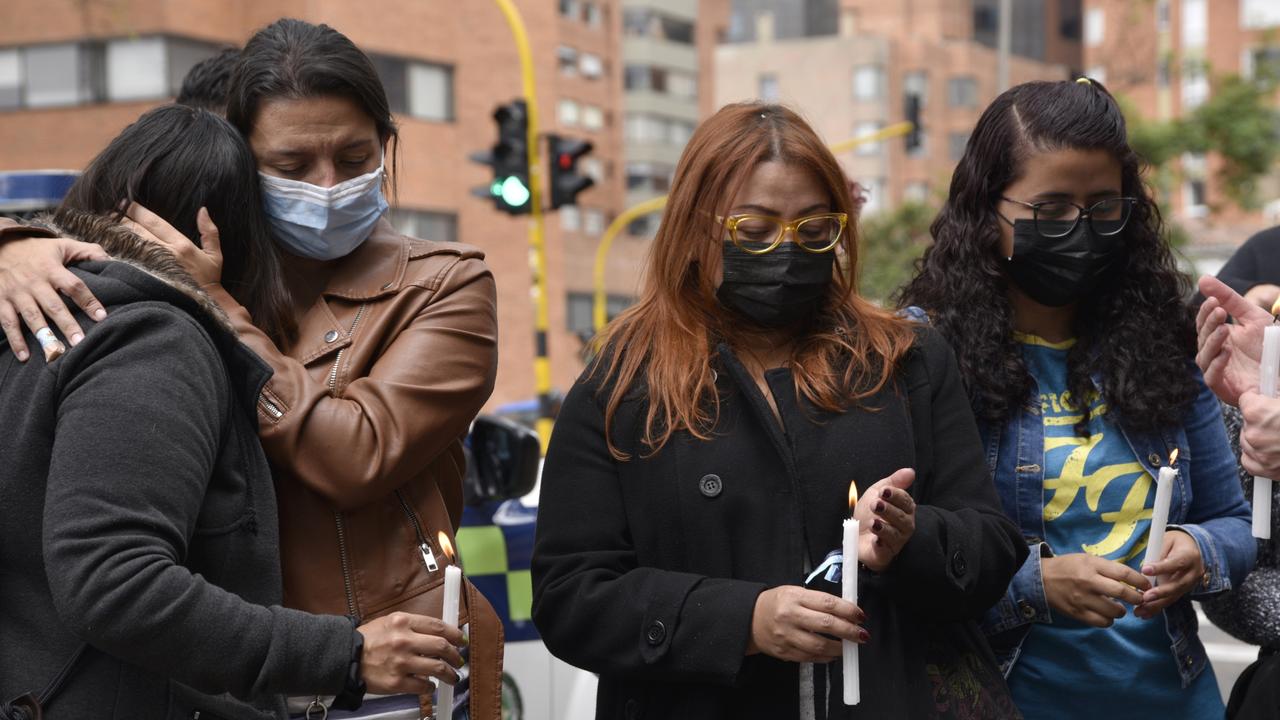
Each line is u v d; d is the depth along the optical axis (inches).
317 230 105.6
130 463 83.0
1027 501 116.4
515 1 1654.8
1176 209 2170.3
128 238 93.2
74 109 1172.5
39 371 86.1
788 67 2449.6
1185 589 110.7
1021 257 115.7
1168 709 116.0
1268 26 2128.4
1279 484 118.8
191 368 87.6
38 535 84.9
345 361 106.0
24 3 1174.3
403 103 1307.8
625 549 103.1
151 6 1161.4
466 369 106.8
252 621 84.1
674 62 2185.0
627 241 1817.2
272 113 105.3
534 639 190.5
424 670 86.3
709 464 101.2
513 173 620.4
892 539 93.9
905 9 2561.5
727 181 103.3
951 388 107.1
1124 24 1568.7
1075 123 114.0
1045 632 114.8
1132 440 116.7
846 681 89.9
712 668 94.7
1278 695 113.7
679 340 104.0
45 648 84.8
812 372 103.0
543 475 105.5
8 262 89.0
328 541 102.4
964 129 2449.6
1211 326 110.0
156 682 86.5
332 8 1243.2
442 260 110.4
